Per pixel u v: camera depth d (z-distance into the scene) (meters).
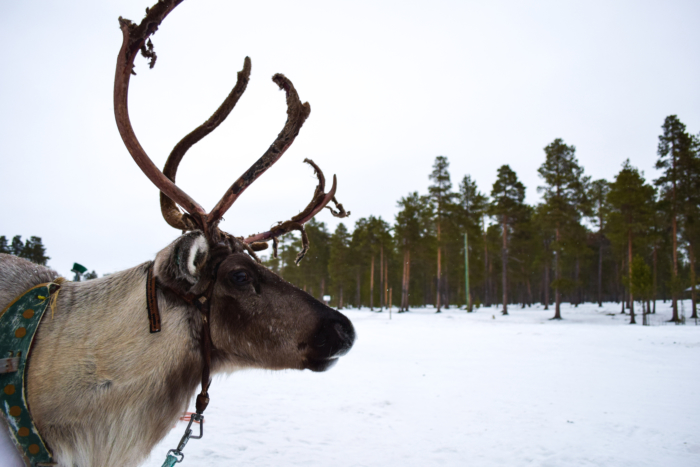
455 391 8.40
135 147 2.05
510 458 4.90
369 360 12.49
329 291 63.97
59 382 1.80
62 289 2.04
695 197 32.19
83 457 1.79
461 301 57.94
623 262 41.44
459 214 47.72
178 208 2.33
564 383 9.16
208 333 2.03
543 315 39.34
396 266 62.47
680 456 4.96
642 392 8.34
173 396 1.96
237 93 2.26
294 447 5.11
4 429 1.75
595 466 4.66
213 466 4.41
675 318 31.73
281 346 2.08
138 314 1.95
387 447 5.23
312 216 2.65
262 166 2.12
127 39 2.00
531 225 49.00
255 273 2.12
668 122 33.59
